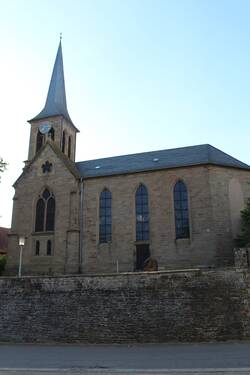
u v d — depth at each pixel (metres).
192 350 21.53
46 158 49.06
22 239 39.81
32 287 29.86
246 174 44.31
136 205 44.91
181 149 50.12
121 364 17.52
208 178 42.62
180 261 41.22
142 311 26.62
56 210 46.50
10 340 28.88
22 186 49.19
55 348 24.92
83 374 15.12
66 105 64.06
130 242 43.59
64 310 28.36
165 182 44.25
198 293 26.12
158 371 15.25
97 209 45.72
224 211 41.97
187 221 42.44
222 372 14.52
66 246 44.69
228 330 24.94
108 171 48.12
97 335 26.91
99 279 28.33
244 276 26.22
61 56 67.62
